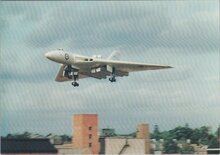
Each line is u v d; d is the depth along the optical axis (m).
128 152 86.94
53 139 84.44
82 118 85.50
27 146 72.62
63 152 82.38
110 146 86.06
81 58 90.06
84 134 85.69
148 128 88.94
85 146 85.31
